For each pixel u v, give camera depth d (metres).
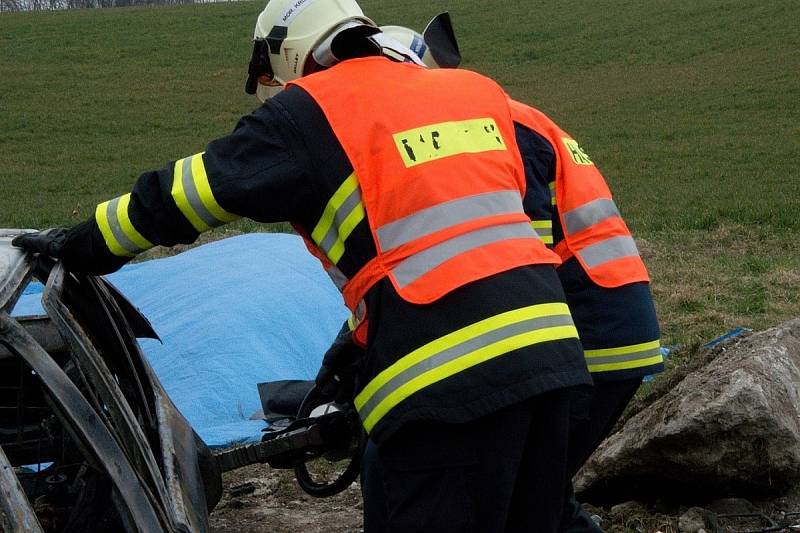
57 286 2.93
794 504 4.15
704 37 33.62
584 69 31.62
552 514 2.70
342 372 3.51
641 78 29.69
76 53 35.72
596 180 3.41
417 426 2.57
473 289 2.56
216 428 5.24
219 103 29.19
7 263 2.96
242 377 5.70
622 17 37.62
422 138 2.68
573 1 41.09
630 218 13.09
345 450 3.62
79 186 19.17
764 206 13.16
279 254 7.28
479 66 33.00
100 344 3.53
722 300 7.95
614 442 4.25
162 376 5.80
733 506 4.11
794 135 21.28
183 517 2.75
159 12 43.19
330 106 2.67
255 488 4.82
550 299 2.63
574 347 2.62
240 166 2.63
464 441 2.56
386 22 39.44
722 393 3.97
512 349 2.52
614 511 4.18
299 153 2.63
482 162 2.72
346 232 2.65
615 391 3.29
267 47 3.09
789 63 29.02
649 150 20.89
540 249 2.72
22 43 37.16
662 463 4.07
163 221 2.70
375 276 2.62
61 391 2.58
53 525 3.45
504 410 2.55
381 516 2.88
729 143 20.97
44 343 3.95
